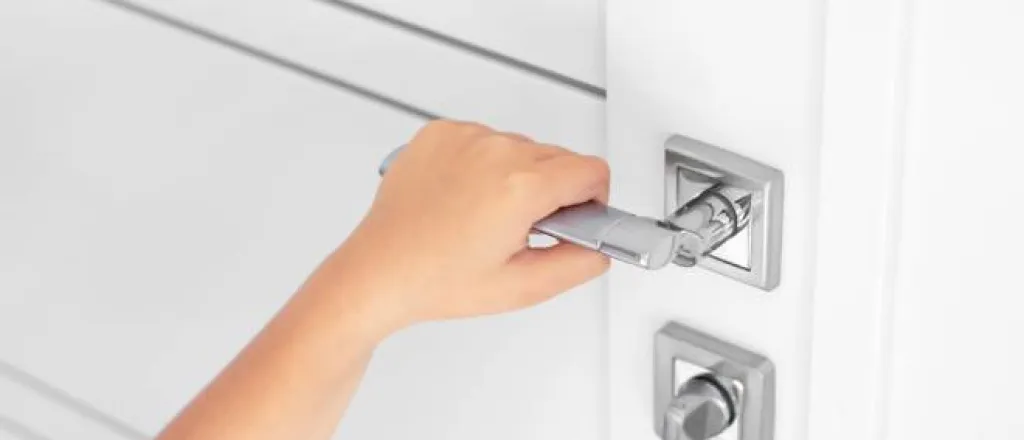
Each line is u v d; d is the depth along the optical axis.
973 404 0.77
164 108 1.03
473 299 0.75
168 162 1.05
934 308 0.76
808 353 0.81
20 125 1.13
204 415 0.78
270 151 0.99
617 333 0.88
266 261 1.05
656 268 0.71
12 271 1.22
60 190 1.14
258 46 0.95
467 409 1.01
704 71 0.76
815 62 0.72
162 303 1.14
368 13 0.90
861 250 0.75
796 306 0.80
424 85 0.90
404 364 1.02
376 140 0.93
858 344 0.78
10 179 1.17
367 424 1.08
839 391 0.80
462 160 0.74
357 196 0.97
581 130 0.85
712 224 0.78
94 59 1.04
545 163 0.73
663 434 0.84
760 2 0.73
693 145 0.79
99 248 1.15
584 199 0.75
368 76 0.92
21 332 1.26
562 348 0.93
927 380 0.78
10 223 1.19
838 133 0.73
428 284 0.74
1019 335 0.74
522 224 0.72
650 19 0.77
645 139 0.81
